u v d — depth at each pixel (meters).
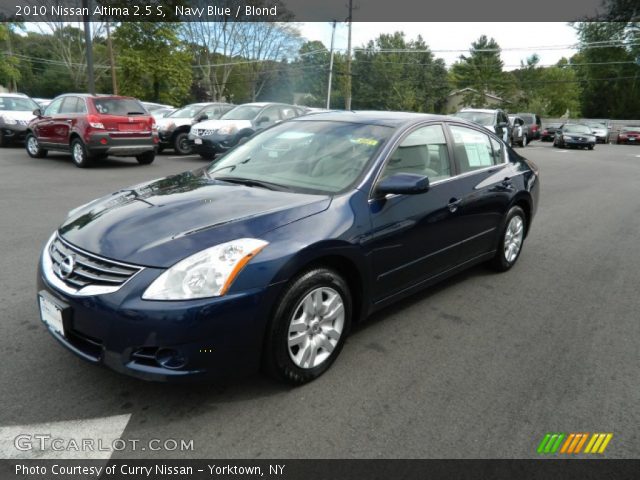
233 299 2.54
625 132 35.44
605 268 5.55
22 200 7.98
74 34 47.53
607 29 53.59
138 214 2.97
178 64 33.94
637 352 3.60
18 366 3.07
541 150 25.16
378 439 2.54
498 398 2.95
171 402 2.78
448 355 3.45
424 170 3.91
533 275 5.22
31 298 4.10
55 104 12.54
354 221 3.16
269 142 4.15
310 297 2.91
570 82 65.00
